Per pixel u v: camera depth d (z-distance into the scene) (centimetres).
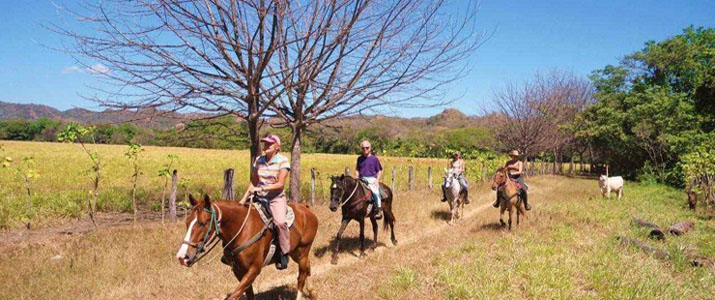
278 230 568
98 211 1336
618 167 4356
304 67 1007
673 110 3331
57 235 970
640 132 3391
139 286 673
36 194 1380
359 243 1014
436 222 1323
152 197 1636
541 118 3356
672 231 1155
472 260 841
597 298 666
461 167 1384
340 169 3247
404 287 702
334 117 1096
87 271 714
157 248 849
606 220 1316
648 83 4141
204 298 653
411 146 2919
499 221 1322
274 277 758
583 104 4444
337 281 744
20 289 631
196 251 465
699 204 1814
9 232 1007
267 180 564
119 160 3494
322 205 1451
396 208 1435
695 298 684
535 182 3045
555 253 890
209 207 483
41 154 4031
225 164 3556
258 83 959
